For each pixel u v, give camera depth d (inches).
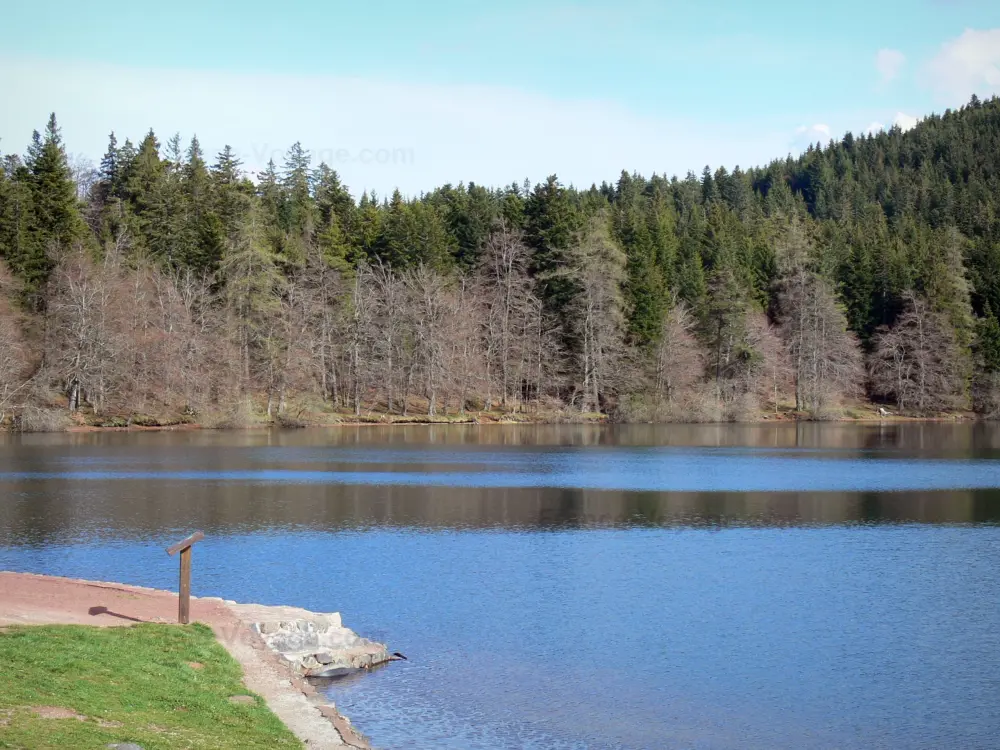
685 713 772.0
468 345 4382.4
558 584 1173.7
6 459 2527.1
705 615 1043.9
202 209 4707.2
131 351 3619.6
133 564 1244.5
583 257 4404.5
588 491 2030.0
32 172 4133.9
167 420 3681.1
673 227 6427.2
